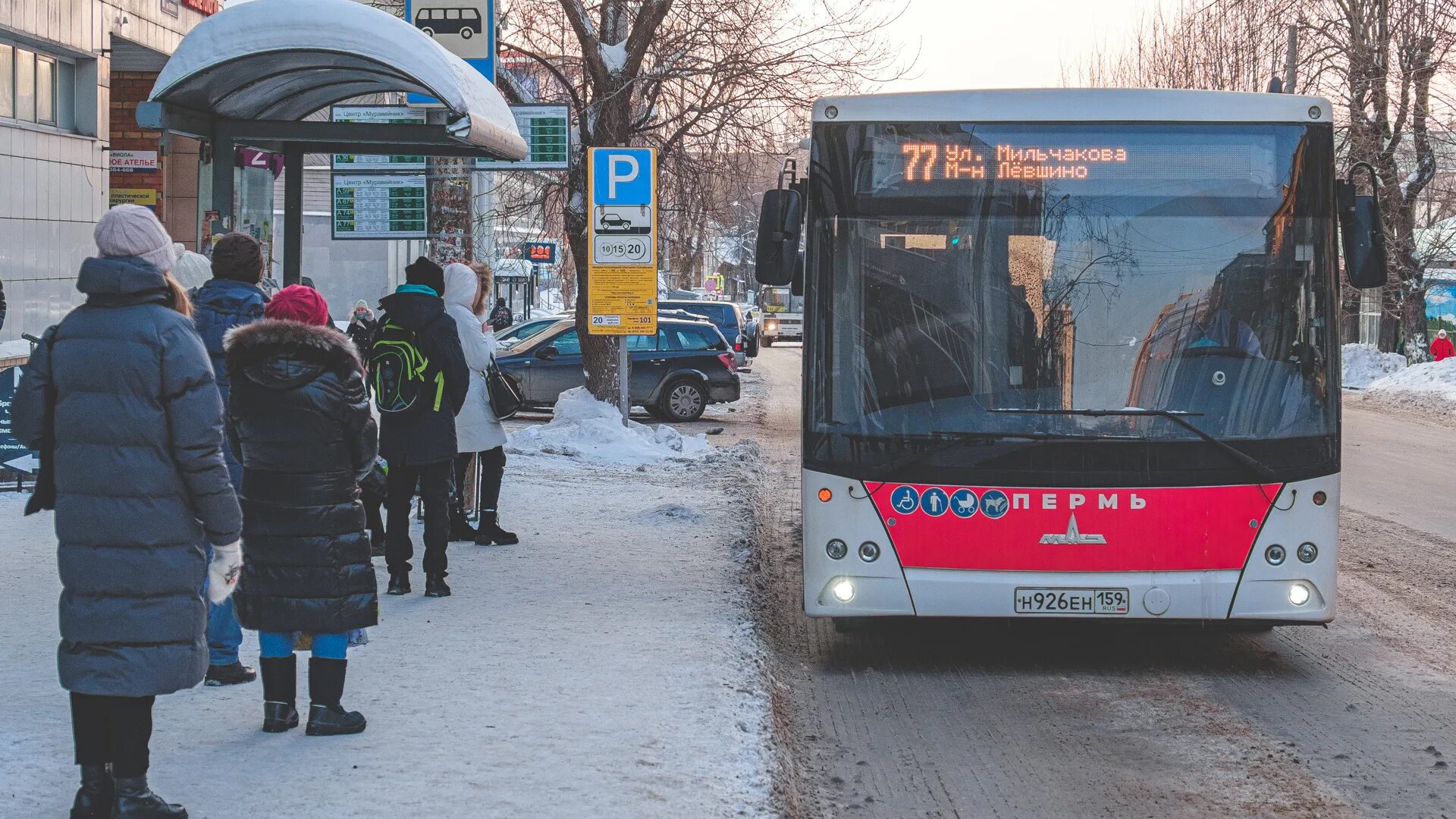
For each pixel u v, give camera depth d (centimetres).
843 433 768
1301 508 757
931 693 753
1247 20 3738
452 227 1580
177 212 2381
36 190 1722
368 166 1544
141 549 445
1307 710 718
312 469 562
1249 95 777
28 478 1291
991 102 778
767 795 523
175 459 448
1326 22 3488
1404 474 1861
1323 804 572
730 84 1945
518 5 2011
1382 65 3438
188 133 1088
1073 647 867
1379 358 3900
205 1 2256
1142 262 767
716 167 2022
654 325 1789
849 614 767
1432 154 3653
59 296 1789
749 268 6525
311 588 563
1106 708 721
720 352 2498
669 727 598
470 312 1021
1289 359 763
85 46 1823
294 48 1016
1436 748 649
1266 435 756
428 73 1030
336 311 3825
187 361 446
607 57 1919
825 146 782
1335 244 775
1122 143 773
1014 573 757
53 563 941
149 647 445
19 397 452
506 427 2252
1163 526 753
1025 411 760
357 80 1158
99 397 441
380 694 643
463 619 815
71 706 456
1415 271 3850
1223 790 589
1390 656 842
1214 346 763
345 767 532
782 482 1680
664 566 1009
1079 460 755
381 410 863
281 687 577
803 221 812
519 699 639
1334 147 776
